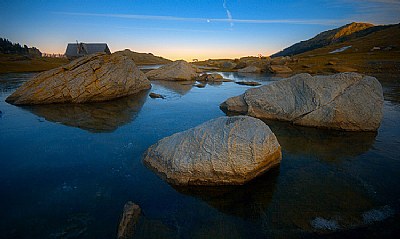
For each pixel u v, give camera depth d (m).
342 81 16.20
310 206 7.94
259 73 63.56
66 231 6.80
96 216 7.44
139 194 8.55
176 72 45.59
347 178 9.67
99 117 18.09
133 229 6.80
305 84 16.88
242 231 6.95
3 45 104.94
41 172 9.97
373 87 15.53
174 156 9.45
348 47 104.50
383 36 109.94
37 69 54.41
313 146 12.92
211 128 10.04
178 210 7.79
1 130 14.77
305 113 16.16
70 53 94.44
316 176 9.83
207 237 6.71
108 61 25.12
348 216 7.46
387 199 8.30
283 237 6.71
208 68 86.75
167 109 21.02
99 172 10.00
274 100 17.62
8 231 6.76
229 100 20.80
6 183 9.12
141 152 11.88
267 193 8.64
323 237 6.68
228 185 8.94
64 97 22.06
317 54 102.56
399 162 11.09
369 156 11.73
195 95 28.53
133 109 20.83
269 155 9.71
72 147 12.42
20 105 21.05
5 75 43.75
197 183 8.95
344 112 15.06
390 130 15.27
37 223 7.09
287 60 74.19
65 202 8.07
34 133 14.34
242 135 9.45
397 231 6.84
